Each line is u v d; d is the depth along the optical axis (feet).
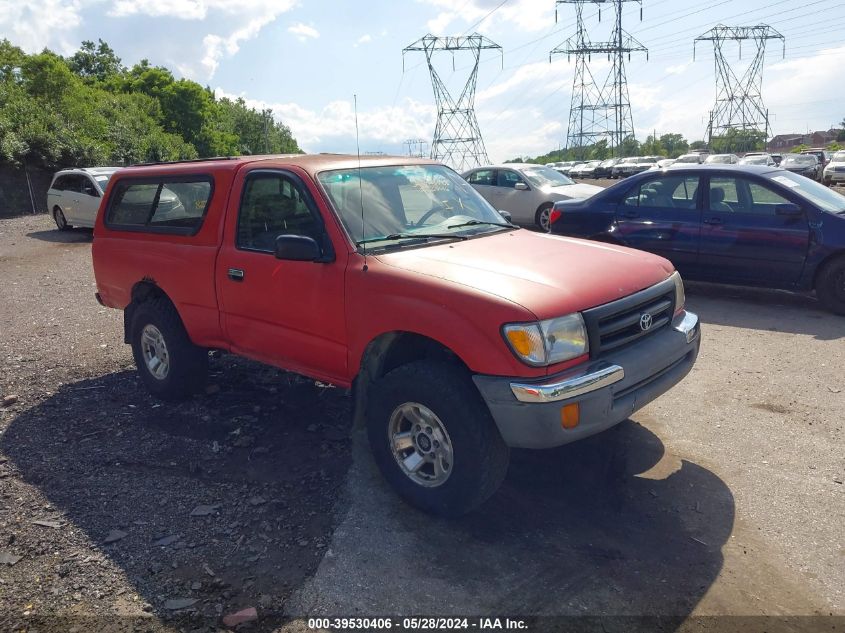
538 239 14.85
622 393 11.76
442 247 13.79
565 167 213.25
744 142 280.10
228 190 15.89
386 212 14.47
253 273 14.89
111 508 12.79
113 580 10.68
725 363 20.22
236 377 19.67
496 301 11.03
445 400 11.40
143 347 18.48
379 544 11.44
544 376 10.91
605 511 12.41
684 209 28.19
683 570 10.68
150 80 170.19
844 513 12.14
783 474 13.60
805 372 19.19
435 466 12.07
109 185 19.77
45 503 13.02
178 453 15.03
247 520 12.28
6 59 131.13
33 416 17.33
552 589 10.26
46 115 99.30
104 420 16.98
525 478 13.65
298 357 14.47
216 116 198.39
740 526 11.85
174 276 16.97
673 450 14.75
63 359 22.04
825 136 384.47
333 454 14.75
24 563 11.16
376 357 13.21
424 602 10.03
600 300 11.74
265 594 10.28
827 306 25.35
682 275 28.60
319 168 14.56
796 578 10.44
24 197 90.63
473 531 11.80
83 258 46.34
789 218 25.73
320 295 13.52
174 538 11.76
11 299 32.45
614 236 29.78
